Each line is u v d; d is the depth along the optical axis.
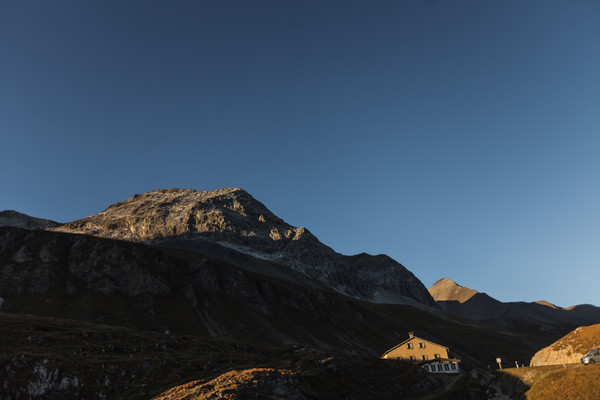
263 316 137.62
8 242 133.62
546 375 52.50
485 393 57.59
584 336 68.75
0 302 74.12
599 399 41.97
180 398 41.41
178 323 112.69
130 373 50.28
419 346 98.00
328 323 154.88
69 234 147.88
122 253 140.62
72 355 51.59
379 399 59.28
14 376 42.44
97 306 107.62
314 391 50.00
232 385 43.59
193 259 161.00
